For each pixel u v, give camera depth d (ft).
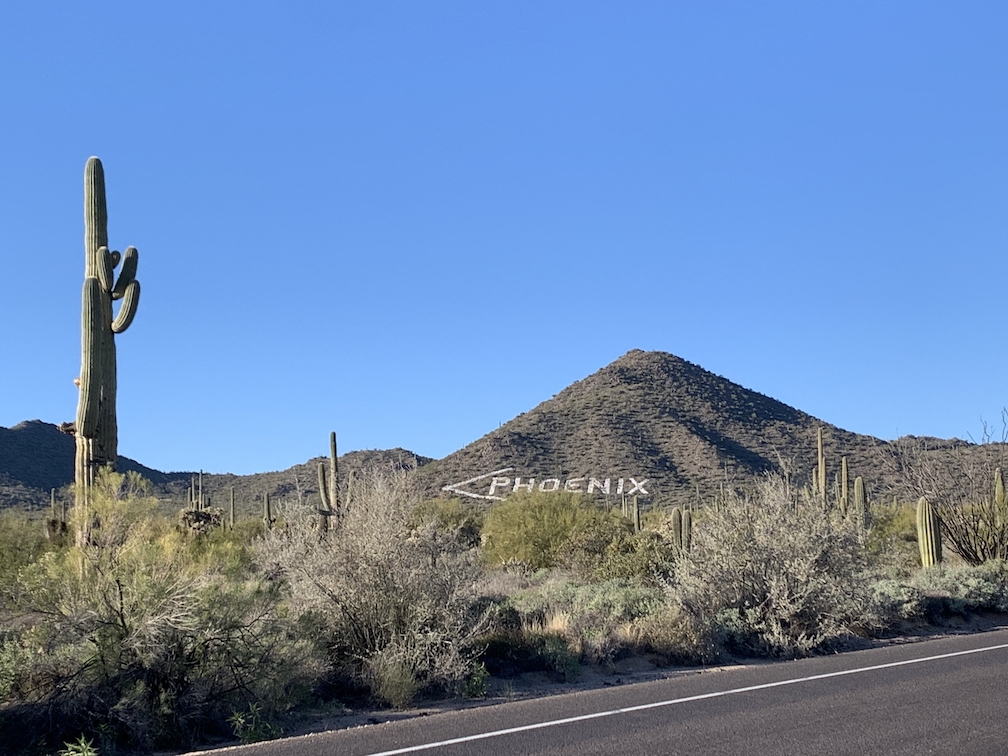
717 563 55.72
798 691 37.81
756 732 30.01
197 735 32.35
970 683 38.86
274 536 46.29
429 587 43.01
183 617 33.01
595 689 40.70
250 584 38.09
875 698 35.81
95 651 32.17
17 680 31.27
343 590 42.52
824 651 52.37
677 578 58.65
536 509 125.29
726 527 57.82
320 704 37.27
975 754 26.86
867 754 27.02
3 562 37.17
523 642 46.29
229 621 34.60
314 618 40.52
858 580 57.11
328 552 43.73
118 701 31.35
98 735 30.60
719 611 54.29
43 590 32.78
